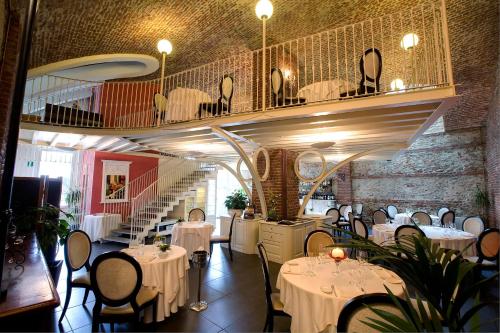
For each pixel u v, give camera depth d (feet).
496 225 20.75
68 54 17.70
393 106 9.85
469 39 14.67
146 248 11.17
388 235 15.53
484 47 15.12
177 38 18.04
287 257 16.33
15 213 11.35
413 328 3.82
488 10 12.82
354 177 31.99
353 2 14.40
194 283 12.84
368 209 30.68
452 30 14.23
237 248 19.31
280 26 16.93
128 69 21.91
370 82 11.78
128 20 15.75
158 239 12.01
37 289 5.43
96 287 7.45
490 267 12.00
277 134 14.83
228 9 15.44
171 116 15.87
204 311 9.91
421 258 4.66
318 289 6.73
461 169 24.75
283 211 19.21
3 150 6.68
